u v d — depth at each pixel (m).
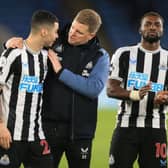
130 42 67.25
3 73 14.67
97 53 16.42
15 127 14.96
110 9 69.62
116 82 17.17
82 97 16.25
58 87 16.12
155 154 17.17
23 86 14.92
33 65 15.02
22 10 68.00
